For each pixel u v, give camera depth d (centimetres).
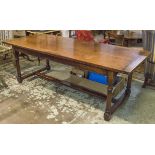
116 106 258
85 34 400
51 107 271
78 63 237
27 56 425
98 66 214
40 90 311
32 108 268
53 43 292
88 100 287
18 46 285
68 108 269
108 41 448
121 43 460
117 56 238
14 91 307
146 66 305
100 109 268
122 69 202
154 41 281
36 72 349
